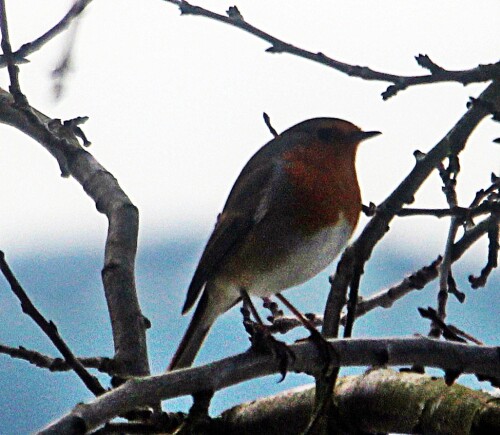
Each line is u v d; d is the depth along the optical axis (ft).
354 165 36.24
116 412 22.62
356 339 26.25
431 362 25.79
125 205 35.86
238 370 25.08
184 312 35.81
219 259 35.68
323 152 35.45
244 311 35.81
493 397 26.91
